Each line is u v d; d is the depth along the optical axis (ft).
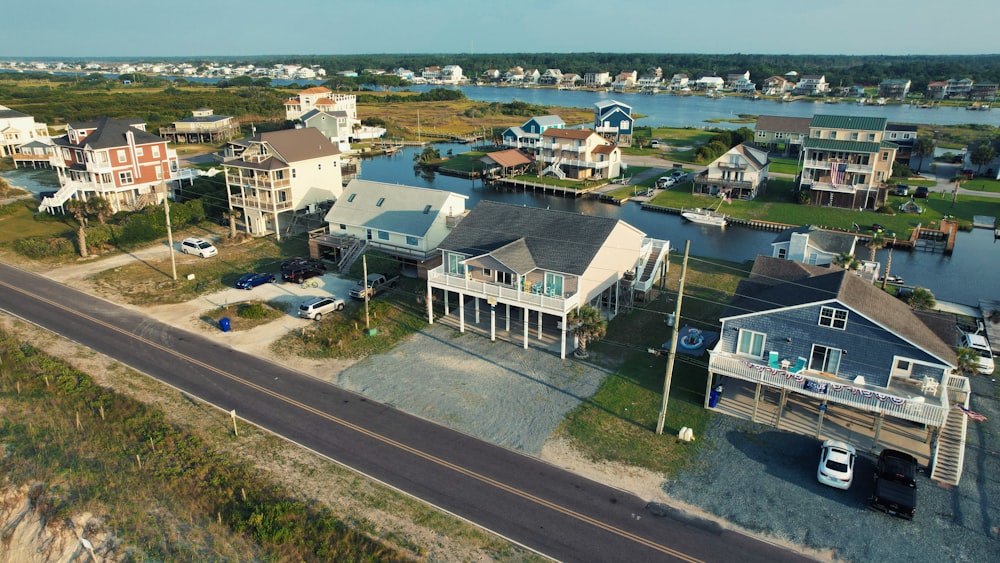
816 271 127.85
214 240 209.26
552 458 98.58
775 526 84.48
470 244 147.02
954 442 100.63
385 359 130.72
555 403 114.21
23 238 204.64
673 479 94.02
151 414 108.37
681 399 115.96
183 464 95.45
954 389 107.34
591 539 81.76
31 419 107.04
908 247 224.33
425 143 488.85
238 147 241.35
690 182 334.44
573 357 131.54
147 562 78.13
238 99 598.34
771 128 430.61
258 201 209.56
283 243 206.49
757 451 100.68
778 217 261.24
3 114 339.16
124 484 91.30
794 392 112.27
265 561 78.13
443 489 91.09
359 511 86.12
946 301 171.32
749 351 113.70
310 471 94.43
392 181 352.69
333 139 427.74
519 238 144.97
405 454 99.09
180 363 127.44
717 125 586.04
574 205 297.33
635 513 86.69
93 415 108.06
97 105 515.50
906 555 79.66
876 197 270.26
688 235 242.37
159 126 437.58
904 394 100.48
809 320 106.52
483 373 124.98
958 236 242.17
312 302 150.20
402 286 170.81
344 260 181.57
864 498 90.22
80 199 223.51
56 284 168.45
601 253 138.21
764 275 129.80
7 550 84.48
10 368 122.83
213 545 80.38
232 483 90.99
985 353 132.87
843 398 99.45
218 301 159.12
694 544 81.10
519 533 82.74
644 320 150.51
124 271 178.81
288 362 129.08
